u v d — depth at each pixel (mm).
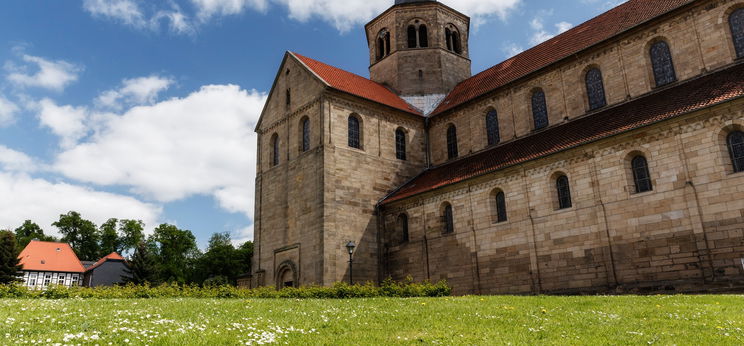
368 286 32781
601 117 35875
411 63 56031
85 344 12219
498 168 36469
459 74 57312
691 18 33688
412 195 42062
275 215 47438
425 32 57438
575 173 32812
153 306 21141
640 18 36844
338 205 42562
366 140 46094
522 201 35219
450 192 39906
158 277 94312
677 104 30422
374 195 45094
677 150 28562
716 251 26312
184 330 14516
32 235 115750
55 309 18453
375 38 59844
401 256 42531
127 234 116375
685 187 27891
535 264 33656
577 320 17391
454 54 57656
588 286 30922
